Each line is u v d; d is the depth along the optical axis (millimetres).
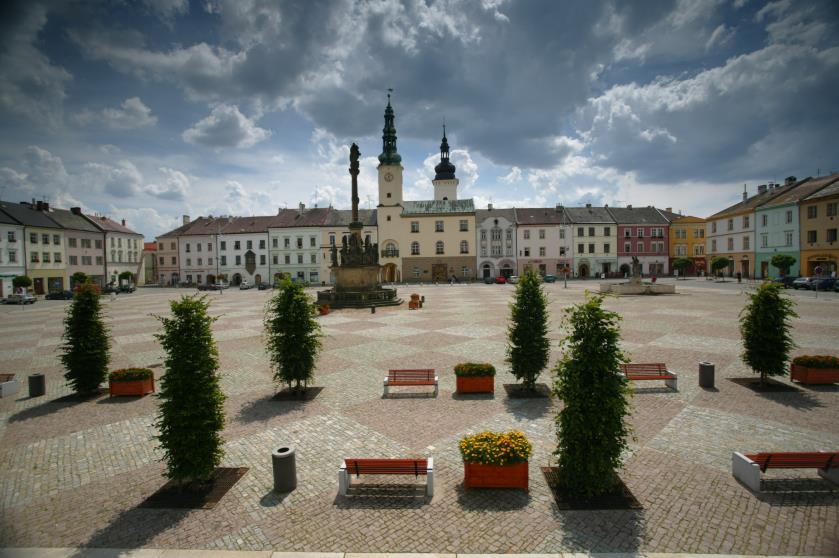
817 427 8594
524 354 10945
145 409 10711
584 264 75062
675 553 5090
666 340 16938
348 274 32250
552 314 25297
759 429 8547
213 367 6953
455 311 27938
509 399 10742
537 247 74312
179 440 6465
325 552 5230
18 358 16750
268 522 5875
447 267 73250
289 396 11234
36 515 6160
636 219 76875
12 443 8719
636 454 7562
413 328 21141
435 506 6152
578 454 6141
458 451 7902
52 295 51250
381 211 73375
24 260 58000
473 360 14602
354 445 8242
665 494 6309
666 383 11328
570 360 6496
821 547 5176
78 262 67812
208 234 81188
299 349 11125
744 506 5988
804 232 49594
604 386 6152
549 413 9727
